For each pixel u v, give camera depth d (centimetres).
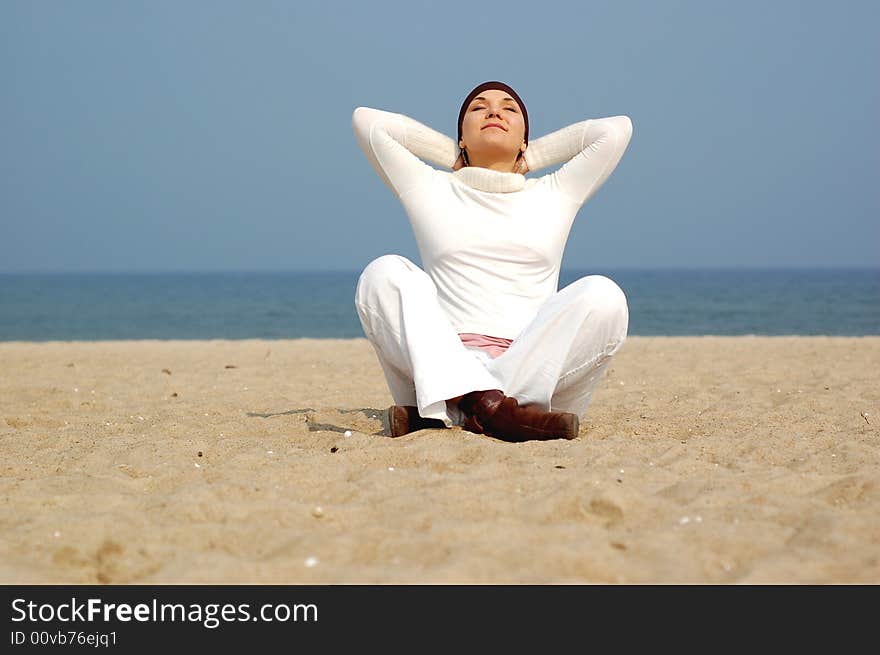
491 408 407
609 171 466
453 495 307
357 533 270
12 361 1065
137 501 315
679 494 317
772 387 705
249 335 2369
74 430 494
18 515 299
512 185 456
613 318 414
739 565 255
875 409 554
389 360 429
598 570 246
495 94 471
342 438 439
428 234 459
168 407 589
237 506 298
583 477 326
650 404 603
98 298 5103
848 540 267
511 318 447
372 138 470
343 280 11219
